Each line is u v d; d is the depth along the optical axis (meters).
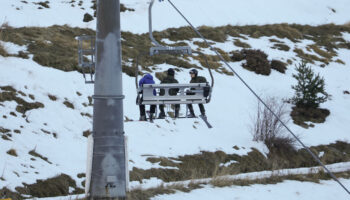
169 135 64.50
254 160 64.25
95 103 35.94
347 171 64.56
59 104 61.91
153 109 46.84
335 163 69.69
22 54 70.69
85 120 61.84
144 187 47.31
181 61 88.88
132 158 55.09
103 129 35.69
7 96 57.44
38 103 59.50
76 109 63.03
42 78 65.50
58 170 47.78
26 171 45.06
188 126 68.44
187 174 55.97
